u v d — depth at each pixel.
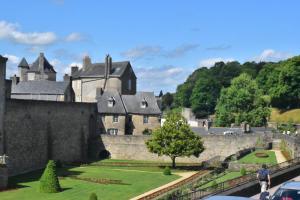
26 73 130.62
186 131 77.12
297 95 139.62
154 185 61.25
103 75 118.06
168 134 76.81
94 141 91.69
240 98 122.25
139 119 102.00
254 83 126.00
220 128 103.31
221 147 86.38
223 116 124.38
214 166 78.69
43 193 54.75
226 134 88.44
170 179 66.44
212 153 86.56
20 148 72.56
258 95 124.75
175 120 77.81
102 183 62.03
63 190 56.56
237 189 30.89
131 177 67.81
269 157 75.69
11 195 53.06
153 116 102.94
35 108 76.50
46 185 55.16
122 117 99.50
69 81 107.00
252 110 121.62
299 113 136.50
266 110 123.00
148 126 102.50
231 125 111.44
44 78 129.25
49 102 80.25
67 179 64.81
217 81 177.25
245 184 32.59
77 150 88.50
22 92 106.56
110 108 99.06
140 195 54.00
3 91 66.06
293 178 40.81
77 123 88.62
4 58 65.62
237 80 126.12
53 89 105.00
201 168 78.19
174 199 31.78
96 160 88.88
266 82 157.50
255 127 114.38
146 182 63.50
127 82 119.62
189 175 70.44
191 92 198.62
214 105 173.88
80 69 126.31
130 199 51.44
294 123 125.06
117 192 55.78
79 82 121.56
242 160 73.62
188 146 76.50
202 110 173.50
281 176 38.16
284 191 22.02
